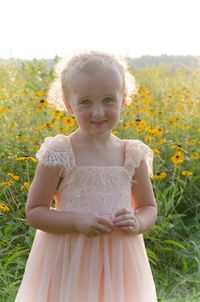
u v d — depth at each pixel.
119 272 2.56
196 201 5.15
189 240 4.59
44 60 8.12
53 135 5.20
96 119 2.54
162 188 4.97
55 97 2.84
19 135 5.09
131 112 6.08
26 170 4.93
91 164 2.64
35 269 2.64
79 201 2.61
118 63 2.63
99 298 2.57
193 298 3.72
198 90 7.10
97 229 2.49
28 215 2.63
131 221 2.54
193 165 5.35
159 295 3.79
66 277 2.55
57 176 2.62
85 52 2.65
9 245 4.07
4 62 6.93
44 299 2.57
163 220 4.50
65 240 2.57
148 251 4.12
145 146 2.77
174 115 6.29
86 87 2.53
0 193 4.50
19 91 6.70
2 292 3.64
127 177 2.69
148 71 9.16
